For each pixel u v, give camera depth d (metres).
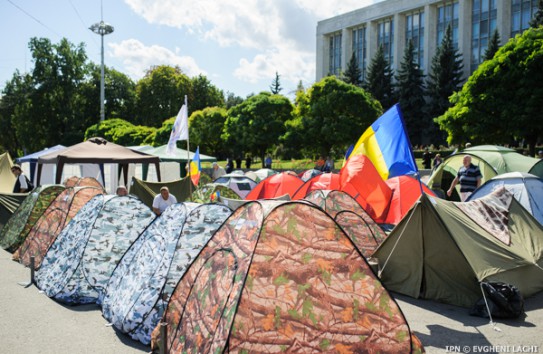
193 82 73.56
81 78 66.69
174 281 5.68
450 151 42.81
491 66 28.30
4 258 10.12
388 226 10.37
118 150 15.33
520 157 13.84
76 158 13.76
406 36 64.38
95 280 7.05
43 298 7.09
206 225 6.23
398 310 4.72
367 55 67.75
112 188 20.69
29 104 62.94
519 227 7.88
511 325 5.79
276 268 4.30
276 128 41.69
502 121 28.20
